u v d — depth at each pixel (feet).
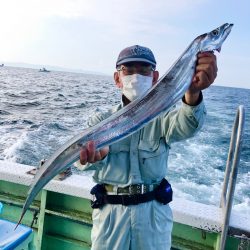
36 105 75.66
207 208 7.45
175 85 4.77
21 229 6.14
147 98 4.97
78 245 8.30
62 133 43.68
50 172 5.18
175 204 7.58
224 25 4.70
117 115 5.15
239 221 7.02
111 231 5.68
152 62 5.90
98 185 6.12
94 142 5.15
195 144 39.99
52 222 8.59
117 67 6.12
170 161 32.01
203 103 5.07
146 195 5.67
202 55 4.57
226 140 43.83
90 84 200.44
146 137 5.78
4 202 9.02
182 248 7.39
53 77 273.54
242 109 5.83
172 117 5.55
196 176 28.53
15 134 41.19
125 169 5.74
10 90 111.75
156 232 5.65
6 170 8.98
